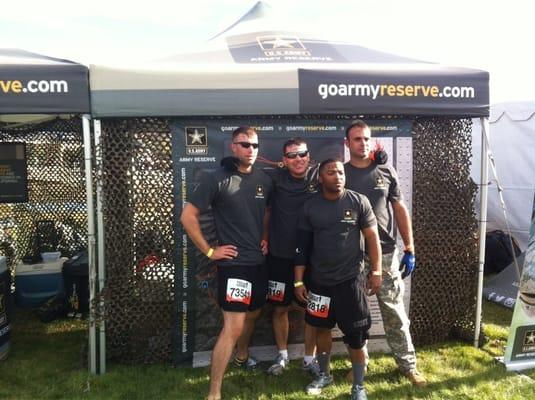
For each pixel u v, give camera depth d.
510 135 6.63
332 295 3.03
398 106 3.61
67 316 5.02
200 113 3.41
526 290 3.71
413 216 3.94
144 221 3.63
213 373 3.09
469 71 3.72
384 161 3.30
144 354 3.79
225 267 3.08
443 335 4.20
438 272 4.07
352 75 3.54
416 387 3.42
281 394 3.33
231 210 3.07
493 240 6.45
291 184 3.39
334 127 3.72
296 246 3.13
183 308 3.72
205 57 3.66
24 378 3.58
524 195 6.47
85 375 3.59
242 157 3.09
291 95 3.48
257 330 3.88
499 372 3.64
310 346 3.64
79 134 6.01
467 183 4.03
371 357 3.91
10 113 3.20
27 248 5.99
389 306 3.38
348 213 2.95
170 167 3.62
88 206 3.46
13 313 5.14
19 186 5.57
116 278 3.64
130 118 3.48
